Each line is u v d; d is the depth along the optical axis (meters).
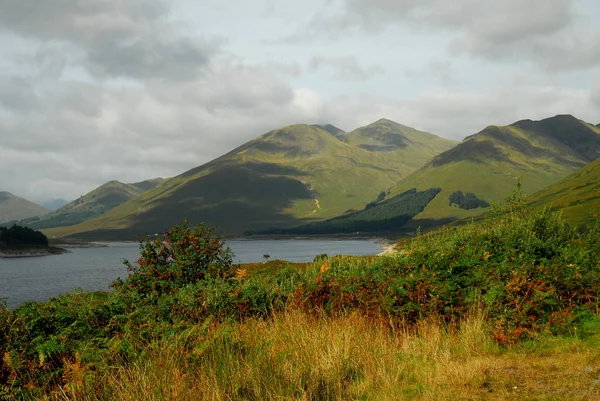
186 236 13.03
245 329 8.36
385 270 11.16
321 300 10.41
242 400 6.27
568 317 8.95
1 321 7.07
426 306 9.48
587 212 113.69
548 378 6.28
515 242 12.05
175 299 9.46
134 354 6.89
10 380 6.28
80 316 7.96
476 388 6.15
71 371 6.43
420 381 6.70
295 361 7.21
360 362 7.44
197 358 7.12
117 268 149.50
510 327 8.60
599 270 11.28
